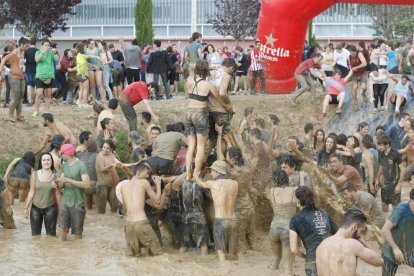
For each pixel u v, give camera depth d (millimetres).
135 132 17438
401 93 24453
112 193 17312
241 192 13672
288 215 12125
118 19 57656
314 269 10391
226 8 48406
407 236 10766
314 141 18000
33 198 14578
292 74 26172
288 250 12086
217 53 29422
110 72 25656
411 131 18125
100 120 18562
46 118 18062
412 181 12438
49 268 12445
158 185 13742
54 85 24531
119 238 14781
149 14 38406
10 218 15164
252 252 13734
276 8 24641
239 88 31891
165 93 28047
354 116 25750
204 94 13281
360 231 9172
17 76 20672
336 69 26062
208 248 13734
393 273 10945
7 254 13289
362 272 12453
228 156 13438
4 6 46250
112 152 17375
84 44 24266
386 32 47594
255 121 17016
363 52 25953
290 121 26094
